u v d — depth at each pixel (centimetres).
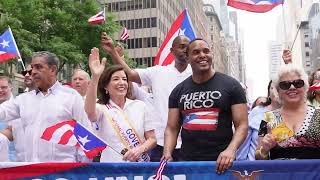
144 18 6706
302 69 397
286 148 387
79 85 654
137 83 591
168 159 402
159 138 550
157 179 383
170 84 560
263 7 770
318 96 557
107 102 493
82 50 2945
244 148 586
